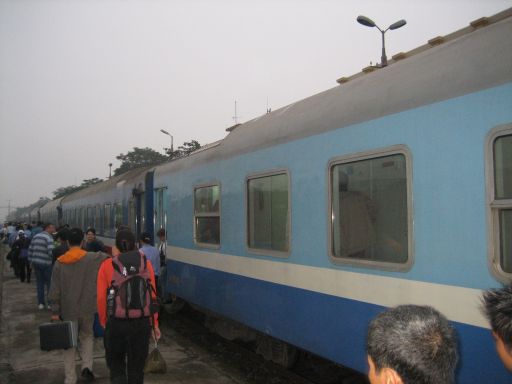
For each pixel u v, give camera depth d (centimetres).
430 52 370
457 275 308
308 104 498
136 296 412
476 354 293
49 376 555
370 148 384
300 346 464
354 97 420
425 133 336
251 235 566
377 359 150
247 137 589
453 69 327
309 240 453
